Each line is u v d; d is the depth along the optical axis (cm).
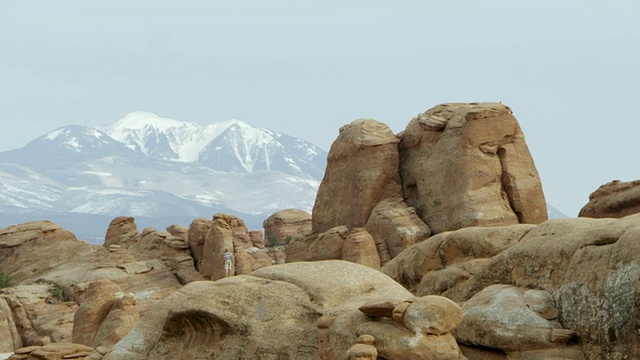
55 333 9831
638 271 3888
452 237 5462
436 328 4003
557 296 4291
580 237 4319
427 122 10744
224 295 4744
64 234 12669
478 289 4781
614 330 3947
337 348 4222
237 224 14975
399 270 5772
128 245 12581
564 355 4103
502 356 4278
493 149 10225
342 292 4703
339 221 11069
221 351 4653
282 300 4681
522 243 4625
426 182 10556
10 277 12138
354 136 11138
